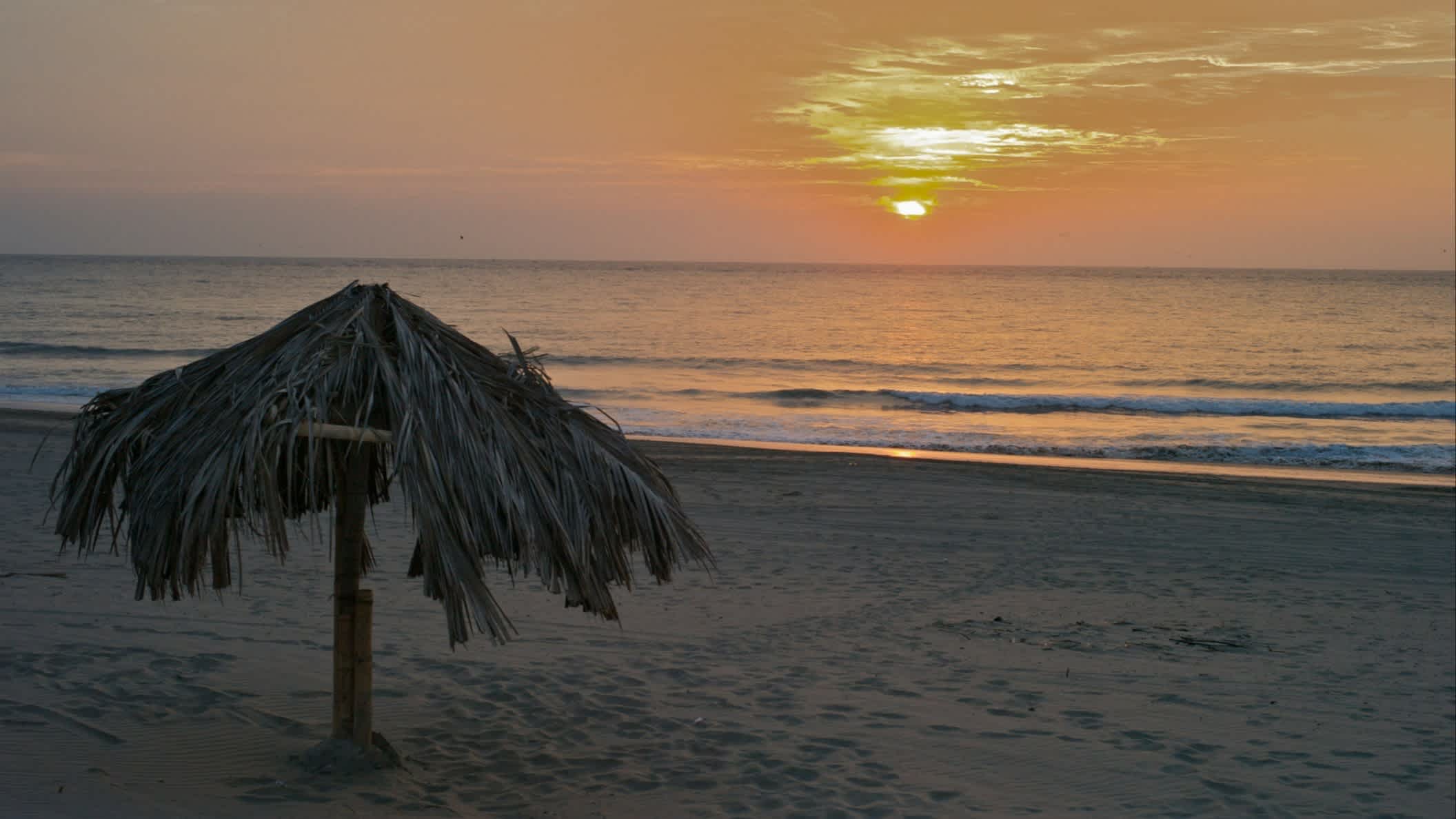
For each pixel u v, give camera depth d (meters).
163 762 4.50
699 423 24.44
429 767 4.79
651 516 4.22
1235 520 13.43
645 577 9.06
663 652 6.96
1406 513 14.30
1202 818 4.89
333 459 4.79
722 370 39.53
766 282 137.62
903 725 5.84
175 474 3.79
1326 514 14.05
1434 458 20.80
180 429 3.96
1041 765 5.39
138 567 3.82
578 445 4.21
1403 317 73.31
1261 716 6.35
